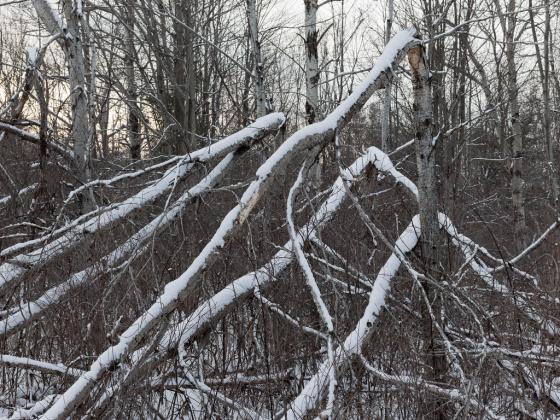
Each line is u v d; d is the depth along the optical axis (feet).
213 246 12.46
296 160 22.50
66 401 11.09
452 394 12.55
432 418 13.08
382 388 13.97
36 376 15.87
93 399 11.59
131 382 12.55
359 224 18.44
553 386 13.92
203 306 15.10
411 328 14.67
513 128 39.06
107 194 22.04
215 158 15.84
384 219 19.34
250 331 16.19
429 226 14.38
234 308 15.71
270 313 15.57
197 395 14.85
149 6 31.24
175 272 16.30
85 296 15.19
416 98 14.60
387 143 34.19
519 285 18.12
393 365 14.29
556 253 20.36
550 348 14.75
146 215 20.24
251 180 14.16
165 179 16.80
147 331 11.92
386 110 34.30
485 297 16.40
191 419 14.32
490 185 55.11
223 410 14.20
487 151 55.93
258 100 28.71
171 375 14.12
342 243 17.19
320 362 16.15
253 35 28.68
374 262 16.83
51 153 20.51
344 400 12.66
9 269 16.24
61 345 15.15
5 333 15.25
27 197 21.67
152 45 35.37
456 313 16.28
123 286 15.20
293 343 15.38
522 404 12.82
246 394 15.16
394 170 16.49
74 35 21.77
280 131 16.92
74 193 17.07
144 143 39.14
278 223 19.24
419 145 14.52
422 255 14.43
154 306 12.05
